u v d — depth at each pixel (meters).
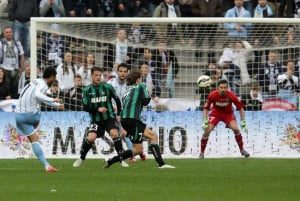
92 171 44.09
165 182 37.75
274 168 46.06
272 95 59.12
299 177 40.12
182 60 58.97
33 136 44.12
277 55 59.12
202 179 39.12
